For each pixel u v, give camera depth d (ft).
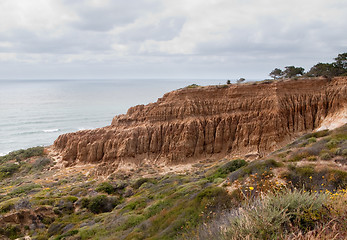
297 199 21.84
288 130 163.02
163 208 64.23
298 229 17.81
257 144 162.61
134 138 178.50
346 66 207.82
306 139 87.81
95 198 97.55
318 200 21.65
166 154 173.06
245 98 175.83
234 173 56.08
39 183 142.20
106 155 177.27
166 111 184.85
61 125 428.15
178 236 38.40
